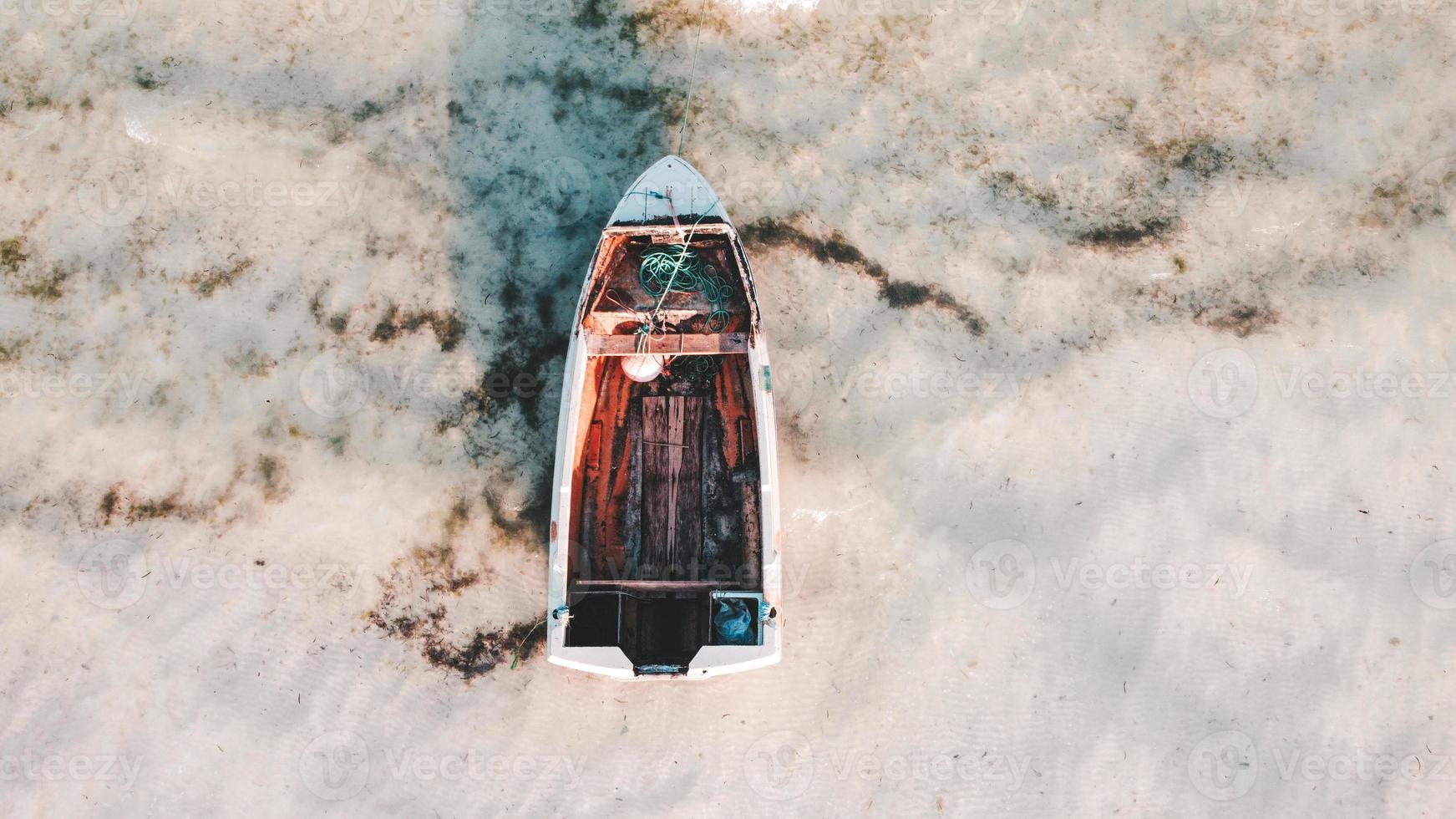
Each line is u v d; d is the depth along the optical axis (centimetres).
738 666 570
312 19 755
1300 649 667
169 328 709
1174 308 719
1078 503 687
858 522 684
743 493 635
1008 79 757
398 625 675
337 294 714
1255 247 729
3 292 714
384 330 711
